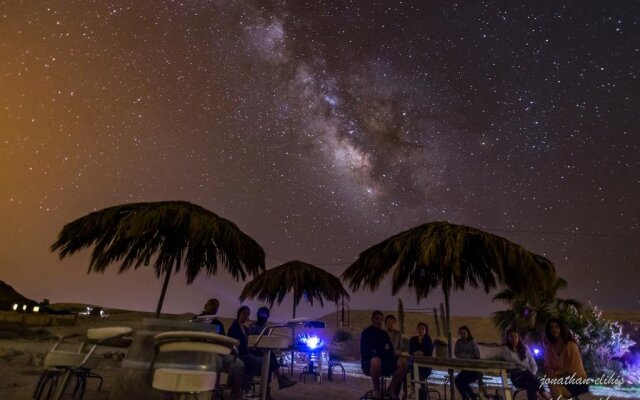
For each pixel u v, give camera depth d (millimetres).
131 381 2189
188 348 2039
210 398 2201
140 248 6043
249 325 6156
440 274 5613
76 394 4781
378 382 5082
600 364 12875
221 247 6242
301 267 10812
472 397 6211
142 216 5555
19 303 21578
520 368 5773
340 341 24031
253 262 6500
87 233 5742
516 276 5164
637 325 15977
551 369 5562
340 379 9922
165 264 6074
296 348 9773
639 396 9883
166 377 1941
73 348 6129
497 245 5098
